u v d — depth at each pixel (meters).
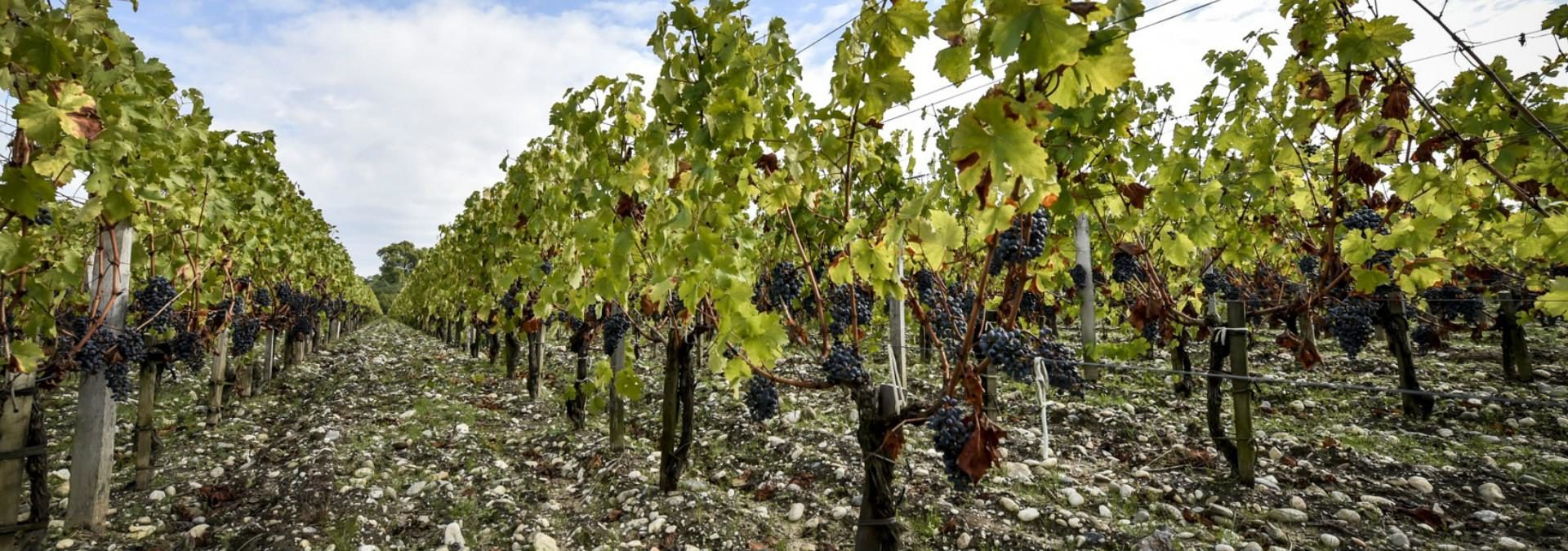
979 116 1.67
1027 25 1.54
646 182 3.74
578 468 5.65
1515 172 3.58
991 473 4.75
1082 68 1.71
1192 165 4.09
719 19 3.32
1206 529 3.95
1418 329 7.07
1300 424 5.91
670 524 4.33
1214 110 5.19
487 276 9.30
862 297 4.29
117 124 3.27
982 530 3.92
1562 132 3.17
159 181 4.12
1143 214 4.48
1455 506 4.13
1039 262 3.63
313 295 12.32
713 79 3.30
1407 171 3.53
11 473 3.70
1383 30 2.86
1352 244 3.73
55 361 3.91
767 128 3.41
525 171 6.52
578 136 4.83
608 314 5.86
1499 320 6.98
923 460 5.07
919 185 5.12
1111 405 6.55
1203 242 4.31
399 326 33.56
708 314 4.40
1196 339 4.89
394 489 5.10
